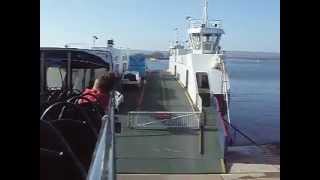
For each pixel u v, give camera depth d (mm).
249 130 43688
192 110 26469
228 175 14844
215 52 36062
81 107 6516
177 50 57469
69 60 14086
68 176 4086
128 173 14094
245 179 14539
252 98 77375
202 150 16281
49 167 3959
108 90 8141
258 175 15141
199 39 38469
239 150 23281
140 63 52344
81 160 5457
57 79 14102
